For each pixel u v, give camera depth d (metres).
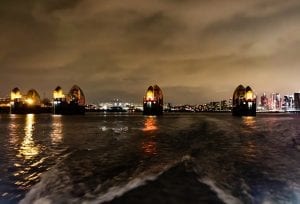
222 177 14.01
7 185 13.66
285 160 20.08
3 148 29.73
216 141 33.28
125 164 18.12
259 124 82.62
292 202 10.48
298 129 59.72
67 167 17.47
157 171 15.01
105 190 11.59
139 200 10.20
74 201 10.41
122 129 60.44
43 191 11.99
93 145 30.88
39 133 52.72
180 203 9.88
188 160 18.34
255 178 14.18
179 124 78.25
